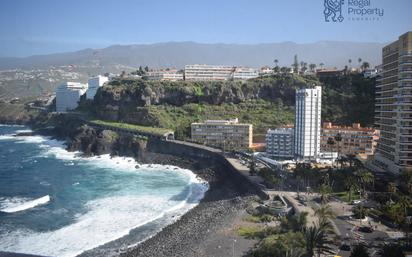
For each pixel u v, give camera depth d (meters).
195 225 124.06
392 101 161.25
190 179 195.38
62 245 110.75
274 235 104.44
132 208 145.25
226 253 101.75
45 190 172.88
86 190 172.38
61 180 192.62
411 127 150.00
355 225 111.38
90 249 108.12
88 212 140.25
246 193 157.62
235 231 116.38
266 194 146.50
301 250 81.44
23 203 152.12
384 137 169.88
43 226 125.69
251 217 128.00
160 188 176.12
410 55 148.38
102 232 120.75
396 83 157.25
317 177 149.75
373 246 95.19
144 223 128.75
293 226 105.38
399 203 112.69
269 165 195.50
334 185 149.25
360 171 141.75
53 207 146.25
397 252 85.00
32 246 109.81
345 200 136.00
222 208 140.75
